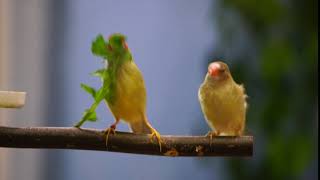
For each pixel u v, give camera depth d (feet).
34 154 19.27
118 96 13.04
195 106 18.31
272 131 14.53
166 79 18.48
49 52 18.84
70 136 13.03
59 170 19.34
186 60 18.43
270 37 14.55
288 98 14.53
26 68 18.67
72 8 18.81
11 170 19.02
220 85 13.25
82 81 18.83
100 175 19.12
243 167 14.64
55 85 18.89
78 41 18.84
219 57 14.62
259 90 14.55
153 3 18.65
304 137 14.52
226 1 14.56
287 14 14.53
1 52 18.30
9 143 13.01
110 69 13.01
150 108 18.45
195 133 16.08
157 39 18.54
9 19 18.38
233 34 14.58
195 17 18.39
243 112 13.29
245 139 13.08
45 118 18.88
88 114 13.03
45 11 18.79
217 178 18.12
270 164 14.56
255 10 14.51
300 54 14.53
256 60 14.57
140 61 18.54
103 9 18.74
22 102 12.95
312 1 14.53
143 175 18.95
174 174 18.74
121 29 18.66
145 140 13.05
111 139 13.04
